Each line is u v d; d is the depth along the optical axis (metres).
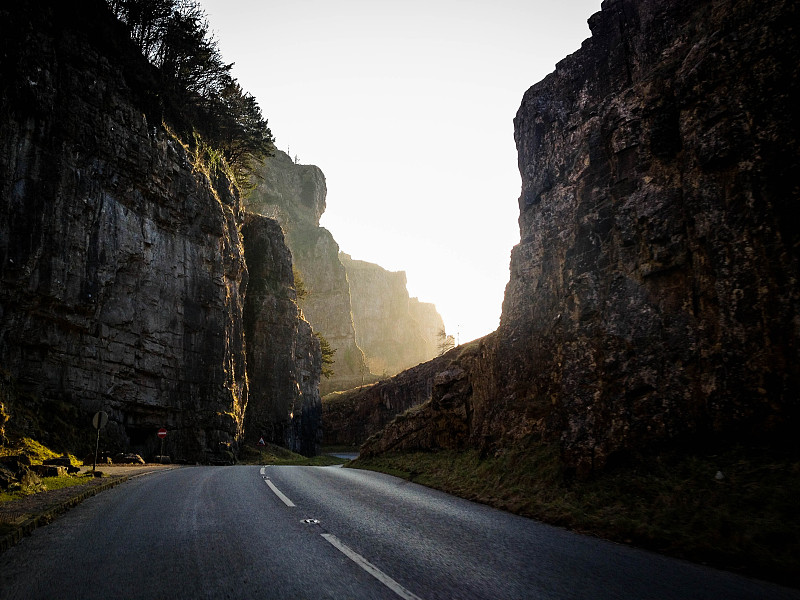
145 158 36.91
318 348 87.88
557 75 19.69
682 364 10.74
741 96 10.73
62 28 31.83
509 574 5.95
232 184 55.44
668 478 9.54
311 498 12.20
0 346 26.34
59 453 25.16
